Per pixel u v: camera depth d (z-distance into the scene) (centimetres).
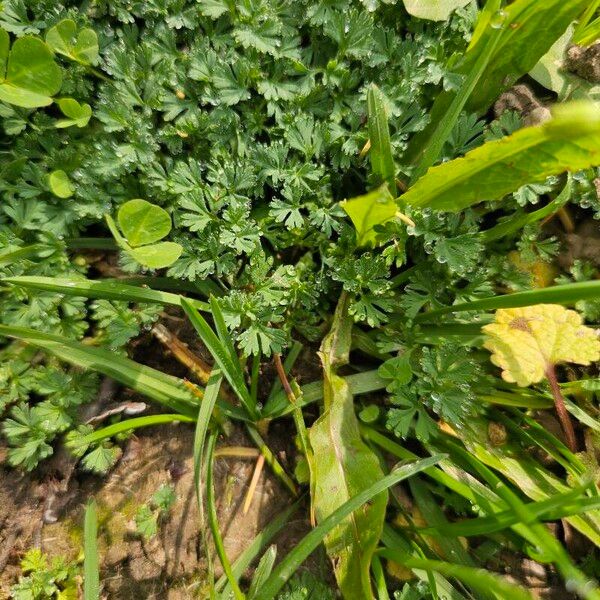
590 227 15
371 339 14
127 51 13
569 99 15
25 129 14
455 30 14
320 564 13
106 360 12
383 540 12
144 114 13
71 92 13
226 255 13
